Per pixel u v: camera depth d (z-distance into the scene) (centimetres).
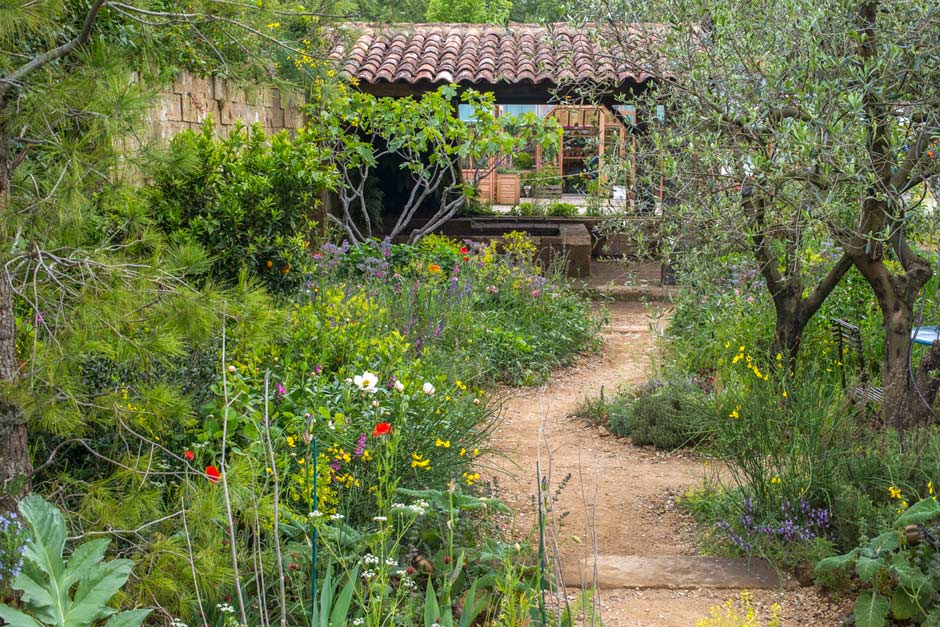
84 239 374
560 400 867
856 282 847
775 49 554
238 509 365
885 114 525
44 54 348
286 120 1249
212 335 375
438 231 1778
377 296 933
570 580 465
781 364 654
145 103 355
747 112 551
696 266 653
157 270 353
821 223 546
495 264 1171
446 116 1182
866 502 472
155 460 410
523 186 2519
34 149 385
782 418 546
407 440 495
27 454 342
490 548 429
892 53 498
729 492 551
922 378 569
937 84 519
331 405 511
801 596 454
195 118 908
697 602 448
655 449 705
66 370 342
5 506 319
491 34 1548
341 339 624
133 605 330
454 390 610
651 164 685
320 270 951
